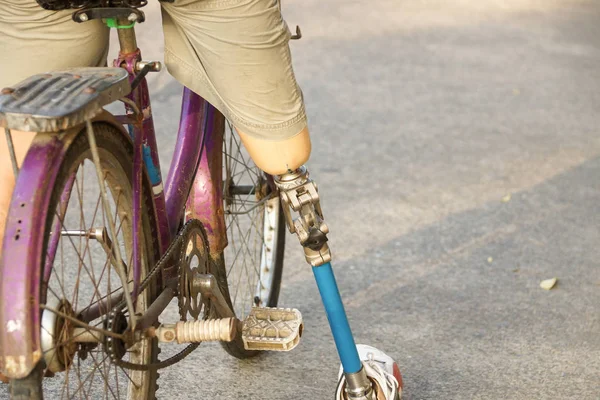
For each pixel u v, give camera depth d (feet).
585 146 34.09
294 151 13.43
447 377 18.54
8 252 9.65
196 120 15.08
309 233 13.73
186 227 13.71
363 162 31.37
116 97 10.66
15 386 9.68
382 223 26.53
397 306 21.63
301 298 21.88
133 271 12.04
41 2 11.42
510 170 31.22
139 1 12.05
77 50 12.92
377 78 41.60
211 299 14.46
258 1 12.17
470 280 23.13
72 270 22.24
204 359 19.01
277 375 18.45
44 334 10.16
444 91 40.22
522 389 18.12
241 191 19.16
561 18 56.59
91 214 25.82
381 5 56.75
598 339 20.30
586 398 17.84
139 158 12.24
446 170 30.94
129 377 13.23
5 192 12.23
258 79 12.71
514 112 37.81
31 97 10.01
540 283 23.03
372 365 15.20
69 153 10.46
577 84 42.57
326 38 48.19
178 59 13.46
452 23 53.36
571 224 26.94
